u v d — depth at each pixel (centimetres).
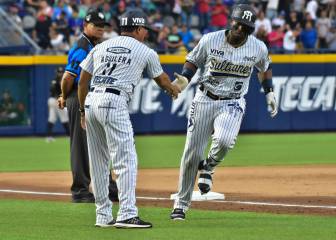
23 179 2619
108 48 1573
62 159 3347
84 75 1603
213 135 1672
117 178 1570
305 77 4650
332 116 4722
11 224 1659
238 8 1620
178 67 4481
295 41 4928
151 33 4712
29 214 1809
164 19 4972
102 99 1555
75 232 1541
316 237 1473
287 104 4638
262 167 2945
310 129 4697
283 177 2614
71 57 1928
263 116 4600
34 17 4956
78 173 2000
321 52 4712
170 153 3538
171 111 4578
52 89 4169
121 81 1558
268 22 4894
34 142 4178
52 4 4944
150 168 2953
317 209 1878
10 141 4250
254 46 1650
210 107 1666
